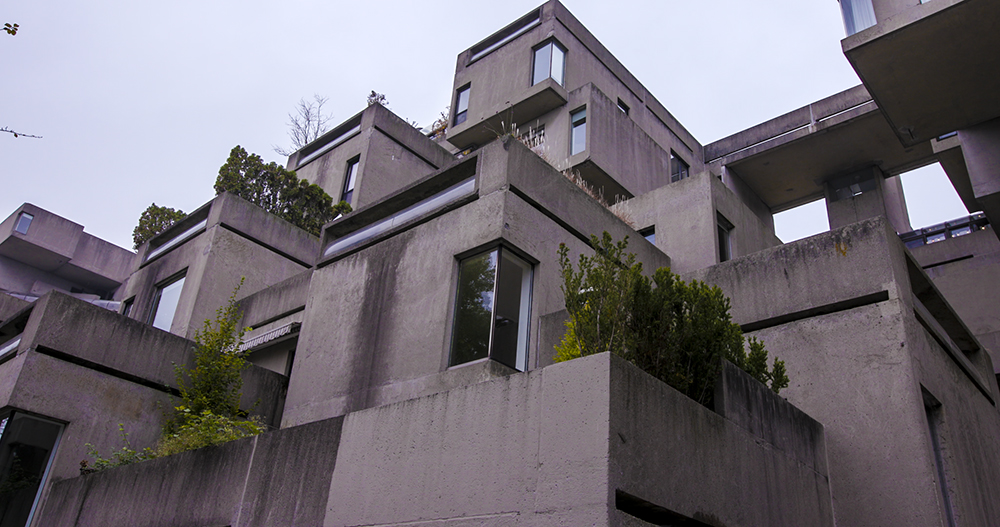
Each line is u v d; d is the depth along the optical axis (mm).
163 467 8781
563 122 22516
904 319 8641
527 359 9383
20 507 9945
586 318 6543
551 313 9422
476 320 9328
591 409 5234
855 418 8477
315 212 21781
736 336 7457
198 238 16484
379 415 6898
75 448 10492
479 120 25062
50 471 10250
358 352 10547
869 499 7996
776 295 9844
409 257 10672
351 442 6992
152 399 11531
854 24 13562
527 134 23641
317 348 11328
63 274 31234
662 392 5703
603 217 12062
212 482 8078
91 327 11219
